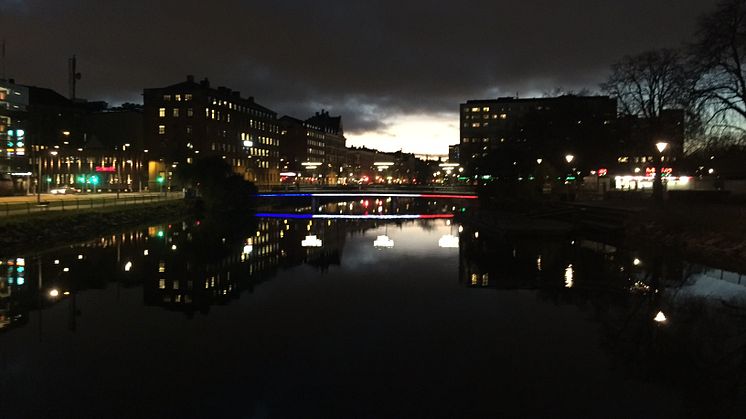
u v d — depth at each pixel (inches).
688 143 1804.9
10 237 1561.3
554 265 1446.9
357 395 581.6
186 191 3553.2
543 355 711.7
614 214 2118.6
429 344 764.6
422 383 615.8
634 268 1359.5
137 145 5132.9
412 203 6122.1
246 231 2527.1
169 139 4643.2
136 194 3484.3
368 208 5078.7
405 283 1235.2
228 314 949.2
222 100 4963.1
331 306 1007.6
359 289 1171.3
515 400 567.5
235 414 534.6
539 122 3164.4
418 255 1712.6
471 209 3727.9
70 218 1955.0
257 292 1142.3
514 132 3681.1
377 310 973.8
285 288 1184.8
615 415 530.9
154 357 711.1
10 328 855.7
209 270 1430.9
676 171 2721.5
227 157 5083.7
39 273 1326.3
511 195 3457.2
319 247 1941.4
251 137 5698.8
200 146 4598.9
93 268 1411.2
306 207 5059.1
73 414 534.6
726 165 2425.0
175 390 596.4
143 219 2600.9
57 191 3479.3
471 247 1894.7
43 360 697.0
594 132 2869.1
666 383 612.7
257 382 619.5
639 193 2962.6
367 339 791.1
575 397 573.0
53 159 4242.1
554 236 2100.1
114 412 538.9
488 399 569.9
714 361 679.1
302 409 545.6
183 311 971.9
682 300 1007.0
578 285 1171.3
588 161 2910.9
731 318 878.4
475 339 785.6
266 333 825.5
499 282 1229.1
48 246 1726.1
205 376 639.1
